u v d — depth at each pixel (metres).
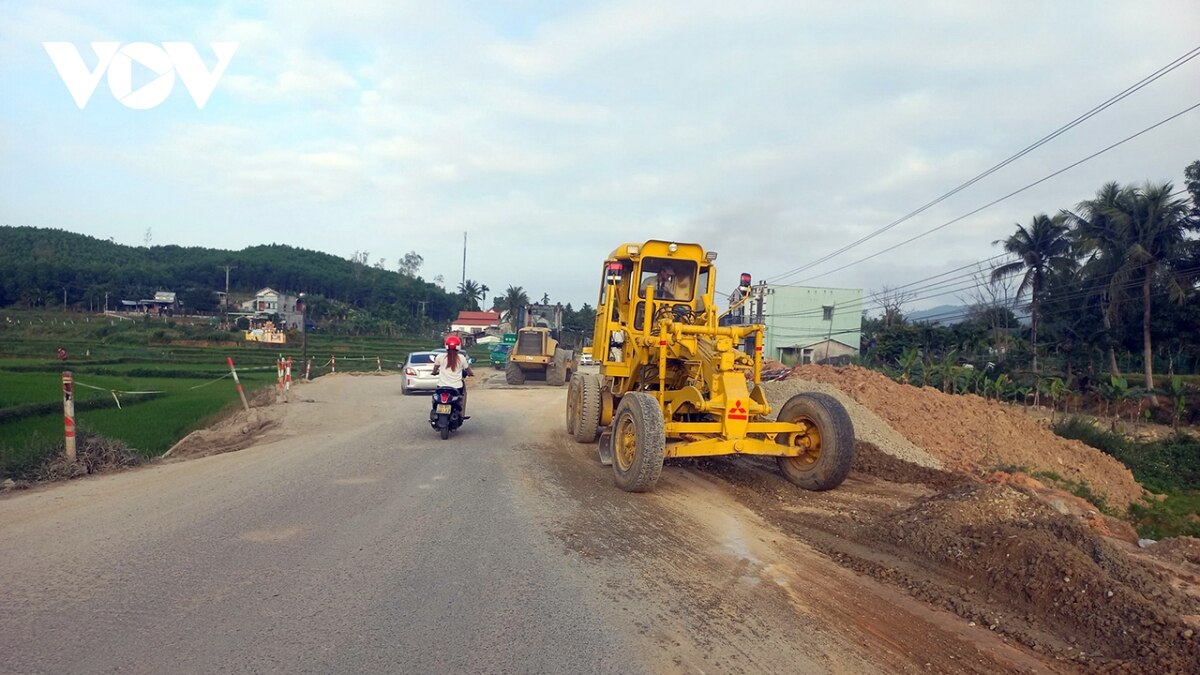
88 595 4.91
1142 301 38.91
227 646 4.16
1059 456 16.36
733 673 4.02
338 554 5.91
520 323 31.88
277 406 17.83
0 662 3.91
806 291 56.41
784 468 9.25
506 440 12.77
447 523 6.96
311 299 92.19
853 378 16.22
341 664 3.98
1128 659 4.34
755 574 5.71
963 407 16.41
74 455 9.37
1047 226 43.53
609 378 11.72
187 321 74.94
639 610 4.89
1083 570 5.12
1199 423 32.62
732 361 8.68
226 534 6.43
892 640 4.57
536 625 4.59
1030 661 4.37
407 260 143.12
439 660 4.06
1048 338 44.31
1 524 6.70
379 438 12.80
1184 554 7.45
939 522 6.47
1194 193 36.81
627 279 11.05
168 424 16.38
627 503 8.02
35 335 57.34
